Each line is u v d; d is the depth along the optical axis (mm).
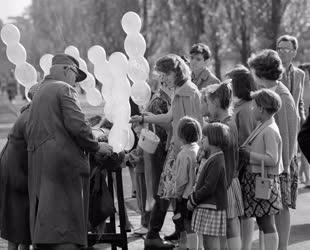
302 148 5867
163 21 52125
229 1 46094
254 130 8367
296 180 9055
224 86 8406
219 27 47344
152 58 52531
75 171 7988
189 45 49625
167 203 9828
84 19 60312
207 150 8242
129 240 10586
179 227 9430
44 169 7961
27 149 8250
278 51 11023
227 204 8109
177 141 9469
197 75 10672
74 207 7965
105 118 10289
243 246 8766
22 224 8656
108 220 11602
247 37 46031
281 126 8805
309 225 11477
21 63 10414
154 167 10156
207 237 8211
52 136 7969
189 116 9484
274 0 44125
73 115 7957
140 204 11047
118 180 9016
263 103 8258
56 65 8344
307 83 14883
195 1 48062
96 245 10258
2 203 8703
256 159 8289
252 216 8391
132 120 9719
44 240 7855
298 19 44656
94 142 8008
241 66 8906
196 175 8539
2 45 11836
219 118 8477
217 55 47812
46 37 64125
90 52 9898
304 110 14320
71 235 7918
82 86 10508
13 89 59312
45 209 7887
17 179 8625
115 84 9312
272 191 8336
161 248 9875
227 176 8109
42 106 8055
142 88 10156
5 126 34344
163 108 10141
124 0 55188
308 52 46344
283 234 8859
